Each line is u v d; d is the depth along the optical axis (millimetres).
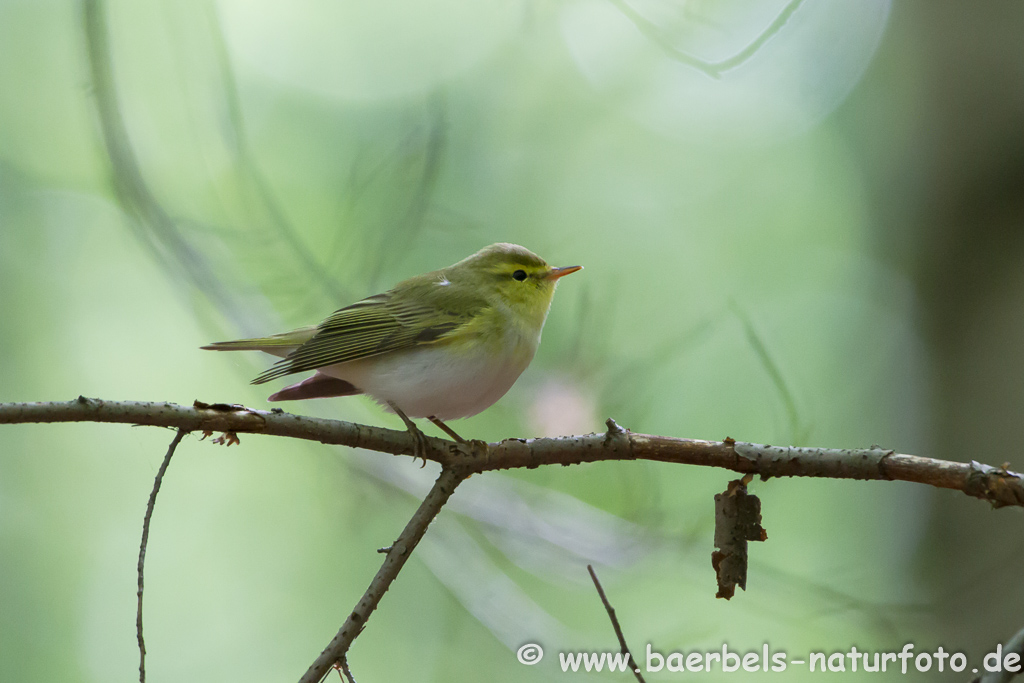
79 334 15727
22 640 15156
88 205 15406
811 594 9883
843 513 11938
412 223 10445
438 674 13445
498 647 13516
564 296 11914
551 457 5922
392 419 11578
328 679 5281
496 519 10250
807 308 15055
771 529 12555
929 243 9047
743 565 5539
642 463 10000
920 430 9109
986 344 8469
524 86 14555
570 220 14516
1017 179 8617
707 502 11242
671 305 13391
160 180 12258
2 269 15406
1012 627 7969
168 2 11141
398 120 14195
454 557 10672
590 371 9031
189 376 15727
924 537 8750
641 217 15312
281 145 14367
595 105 15109
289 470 15211
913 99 9562
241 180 11055
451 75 14234
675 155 15633
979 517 8320
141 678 4645
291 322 10688
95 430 16094
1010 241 8555
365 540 14109
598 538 9852
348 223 10727
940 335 8812
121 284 15805
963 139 8906
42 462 15961
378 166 10883
